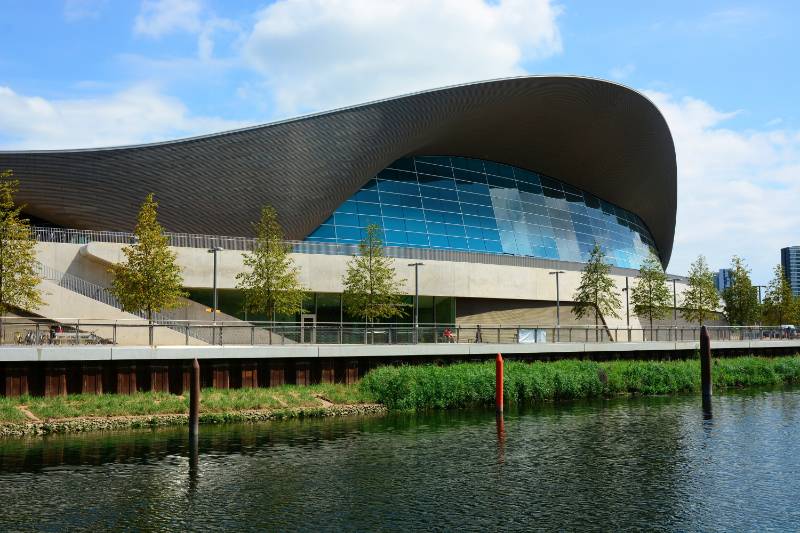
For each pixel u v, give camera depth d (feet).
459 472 59.21
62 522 45.93
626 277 169.48
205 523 46.32
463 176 179.63
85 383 76.48
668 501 52.16
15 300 93.09
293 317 137.49
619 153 198.18
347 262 138.10
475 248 167.94
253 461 61.36
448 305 154.71
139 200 131.23
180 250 126.00
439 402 90.79
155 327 93.76
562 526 46.70
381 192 164.04
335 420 80.89
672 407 95.04
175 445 66.03
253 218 142.61
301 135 140.56
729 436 74.69
